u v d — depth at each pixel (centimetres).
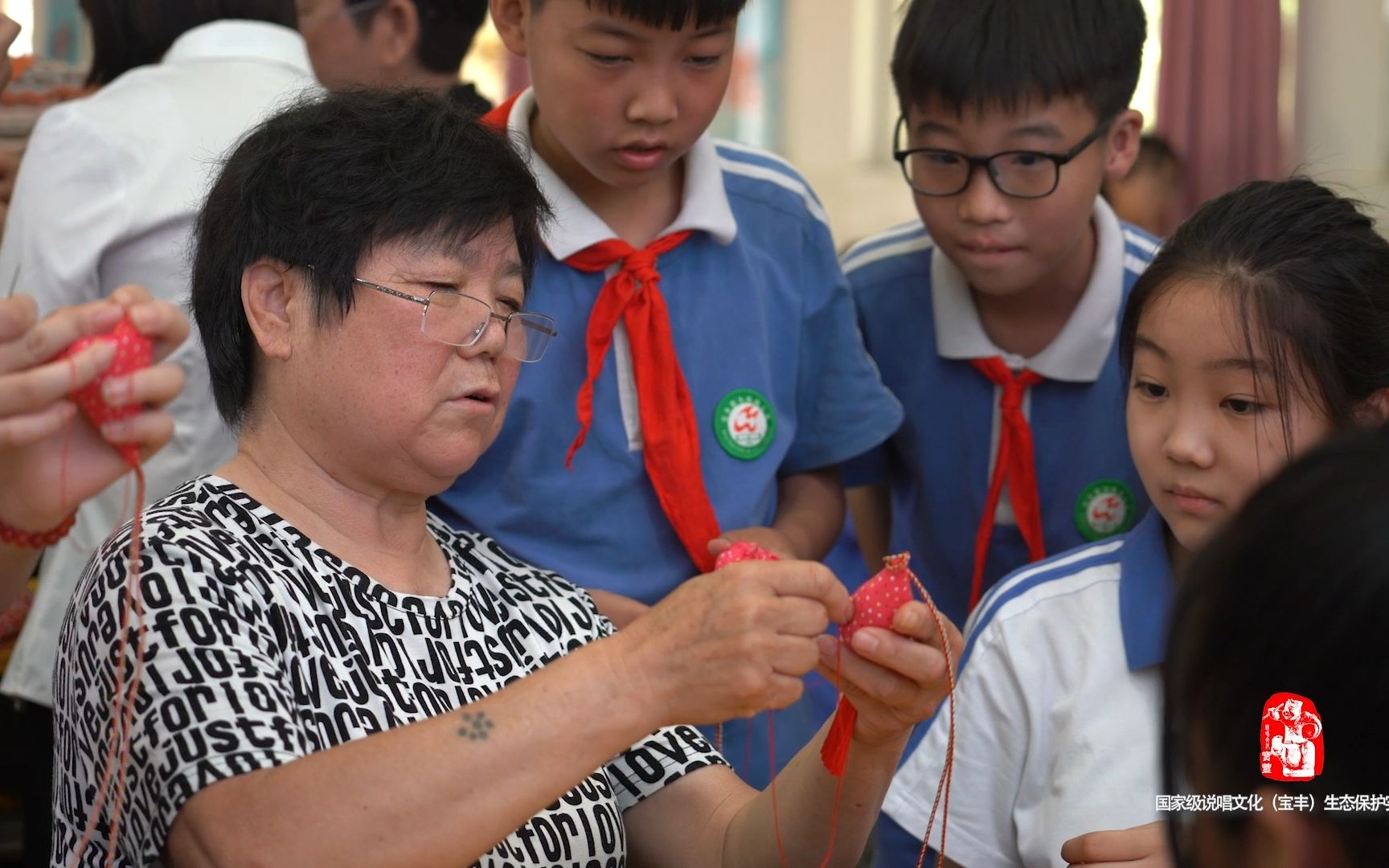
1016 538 222
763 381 200
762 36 428
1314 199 168
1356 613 79
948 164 210
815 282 209
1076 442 219
